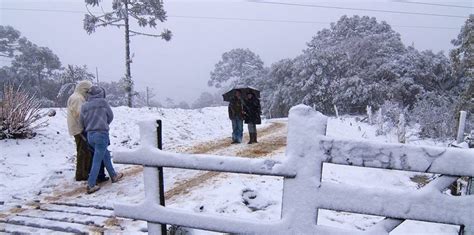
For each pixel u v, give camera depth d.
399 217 1.92
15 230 3.96
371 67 36.09
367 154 1.93
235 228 2.19
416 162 1.87
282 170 2.06
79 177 6.05
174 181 5.77
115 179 5.91
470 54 23.12
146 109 14.23
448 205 1.86
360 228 3.93
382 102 31.73
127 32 27.06
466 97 22.67
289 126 2.05
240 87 9.65
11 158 7.55
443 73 34.88
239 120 9.73
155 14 26.89
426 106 20.75
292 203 2.06
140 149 2.34
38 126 9.29
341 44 43.09
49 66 51.09
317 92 34.16
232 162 2.15
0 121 8.66
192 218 2.28
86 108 5.40
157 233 2.42
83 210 4.54
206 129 13.05
